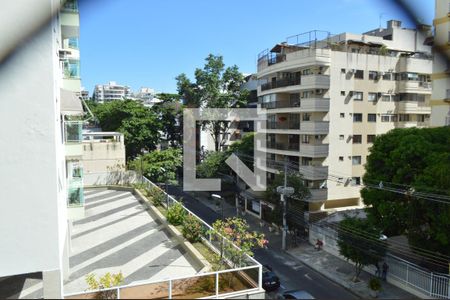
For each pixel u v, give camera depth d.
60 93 11.91
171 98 49.53
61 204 9.66
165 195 19.03
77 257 12.22
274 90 34.75
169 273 10.74
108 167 30.62
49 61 8.09
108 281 8.38
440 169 17.11
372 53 33.97
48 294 8.30
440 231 17.02
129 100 46.91
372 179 21.62
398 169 19.89
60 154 10.02
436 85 25.00
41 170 8.14
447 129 20.53
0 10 7.74
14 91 7.89
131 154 44.66
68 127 12.38
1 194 7.92
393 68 34.06
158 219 16.78
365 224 19.73
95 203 20.84
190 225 13.20
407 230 19.84
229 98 44.69
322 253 24.20
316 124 30.66
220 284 8.45
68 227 12.44
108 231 15.12
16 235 8.06
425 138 20.22
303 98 31.86
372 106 33.28
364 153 33.12
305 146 31.58
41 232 8.21
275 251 24.97
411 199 18.55
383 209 20.11
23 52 7.91
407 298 17.45
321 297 18.03
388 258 19.61
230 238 10.73
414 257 19.38
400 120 34.59
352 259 19.44
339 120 31.78
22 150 8.00
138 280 10.28
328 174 31.38
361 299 17.58
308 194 29.53
